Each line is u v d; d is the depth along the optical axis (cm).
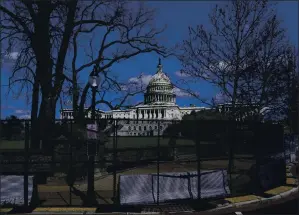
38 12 2292
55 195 1081
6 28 2341
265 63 1902
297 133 1859
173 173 1123
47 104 2141
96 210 1012
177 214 993
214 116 1988
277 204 1122
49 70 2319
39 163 1049
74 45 2739
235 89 1916
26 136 1063
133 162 1406
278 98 1955
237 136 1283
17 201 1031
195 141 1248
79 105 2520
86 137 1164
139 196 1053
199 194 1103
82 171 1163
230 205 1073
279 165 1408
